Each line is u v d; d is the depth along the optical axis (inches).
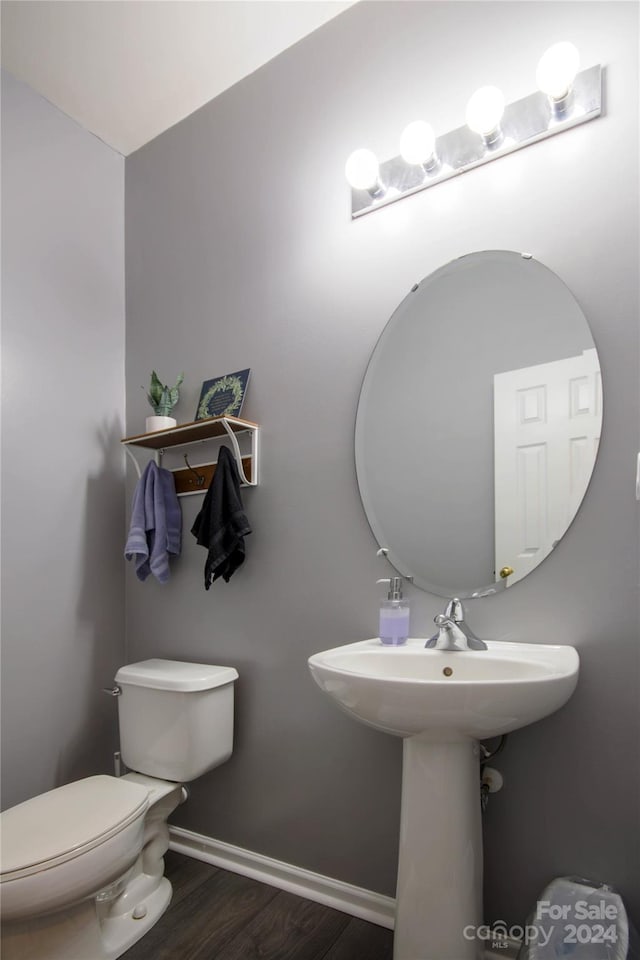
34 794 74.2
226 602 76.7
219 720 69.7
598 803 50.5
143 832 60.9
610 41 54.9
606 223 54.0
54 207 83.7
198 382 83.5
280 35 76.0
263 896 65.9
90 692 82.5
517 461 57.2
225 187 83.4
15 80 79.8
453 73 64.1
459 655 52.6
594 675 51.5
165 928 60.2
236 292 80.6
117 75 80.7
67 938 51.2
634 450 51.3
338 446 68.9
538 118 57.9
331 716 66.2
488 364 59.9
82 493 84.4
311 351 72.4
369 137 69.9
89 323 87.7
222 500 71.9
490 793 55.1
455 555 59.8
